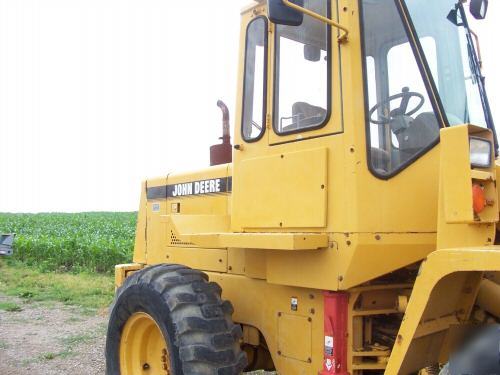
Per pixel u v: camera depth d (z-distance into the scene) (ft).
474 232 8.96
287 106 11.82
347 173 10.40
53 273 49.01
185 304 12.12
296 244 10.29
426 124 10.98
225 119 16.38
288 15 10.19
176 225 14.06
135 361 14.10
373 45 10.87
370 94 10.66
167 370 13.69
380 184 10.44
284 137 11.76
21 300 35.50
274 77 12.16
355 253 10.18
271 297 12.61
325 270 10.77
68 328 27.20
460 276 8.96
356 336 10.98
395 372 9.10
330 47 10.95
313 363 11.41
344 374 10.72
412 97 10.99
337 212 10.55
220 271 14.47
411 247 10.59
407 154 10.83
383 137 10.71
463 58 12.17
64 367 20.54
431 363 9.61
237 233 12.09
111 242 54.60
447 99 11.48
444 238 9.32
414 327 8.84
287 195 11.54
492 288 10.10
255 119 12.59
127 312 13.69
